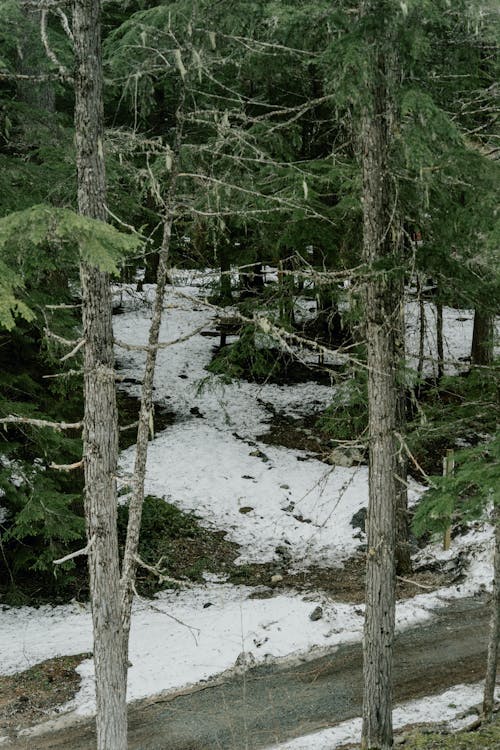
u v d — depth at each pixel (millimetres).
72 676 11594
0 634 13141
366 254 8641
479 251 8078
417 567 15602
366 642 9078
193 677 11672
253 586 15273
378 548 8922
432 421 10094
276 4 7578
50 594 14773
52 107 14461
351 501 18672
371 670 9016
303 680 11523
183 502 18594
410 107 6691
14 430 13789
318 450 21234
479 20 7227
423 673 11445
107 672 6961
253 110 14508
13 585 14383
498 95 9062
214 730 10180
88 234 5164
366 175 8484
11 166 11766
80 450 13758
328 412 15922
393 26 6855
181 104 6941
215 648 12531
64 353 12539
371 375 8844
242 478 19859
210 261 17359
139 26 7086
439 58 8414
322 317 21469
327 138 13062
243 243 17875
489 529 15945
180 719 10508
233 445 21453
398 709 10430
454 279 8328
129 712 10750
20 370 13617
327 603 14008
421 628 13000
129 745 9898
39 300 11828
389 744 9039
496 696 10500
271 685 11406
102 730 7004
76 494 13867
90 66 6367
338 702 10797
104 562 6875
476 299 8461
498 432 8023
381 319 8648
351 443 9078
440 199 8234
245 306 13062
